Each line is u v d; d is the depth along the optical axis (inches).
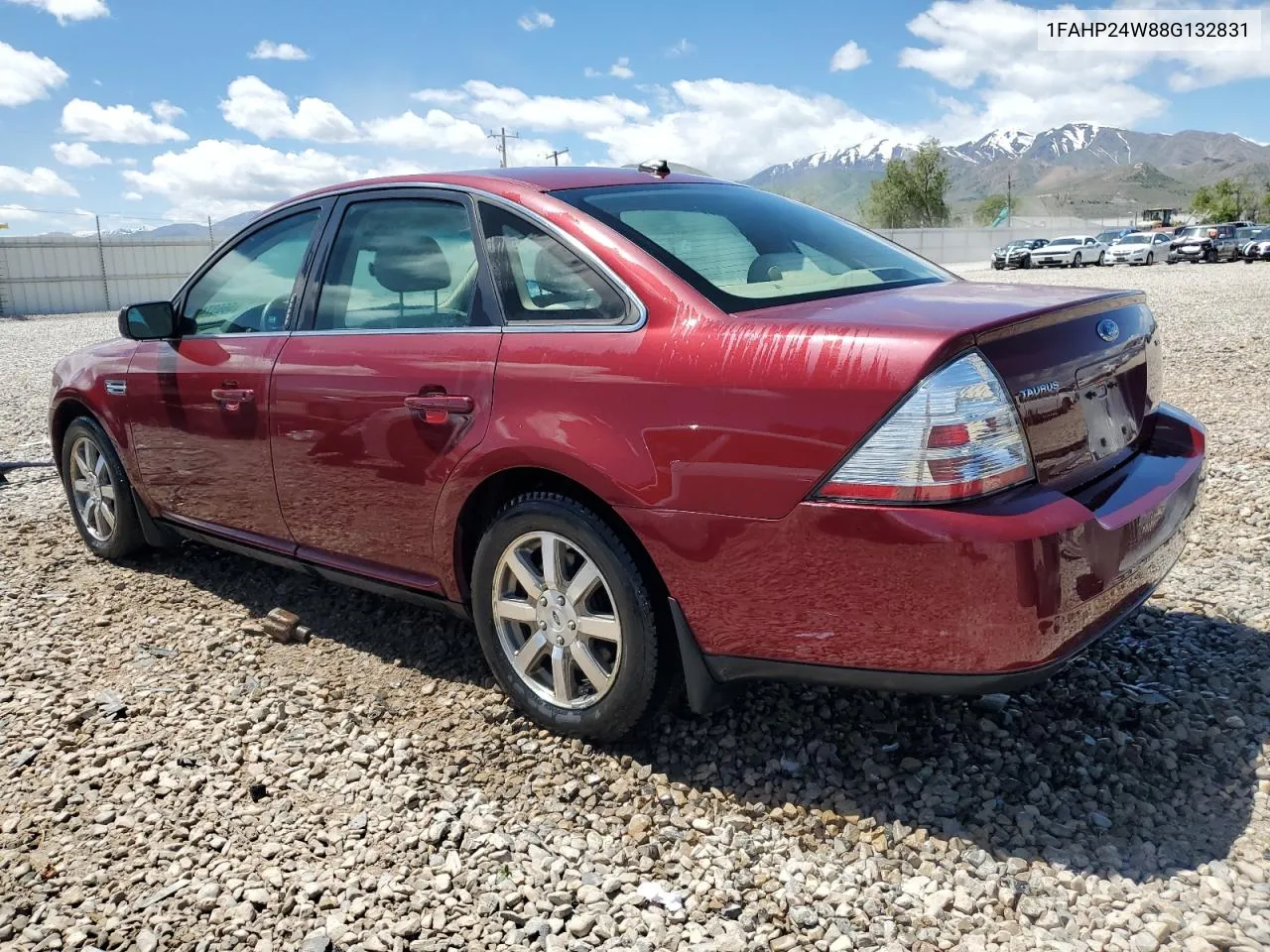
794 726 120.0
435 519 124.8
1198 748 111.7
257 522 153.0
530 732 122.3
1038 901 89.2
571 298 113.2
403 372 125.2
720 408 98.0
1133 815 100.5
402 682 138.6
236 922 90.7
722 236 120.0
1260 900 87.3
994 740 115.0
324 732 125.2
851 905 90.4
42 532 214.2
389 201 137.4
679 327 103.3
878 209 3949.3
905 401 89.4
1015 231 2800.2
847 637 95.6
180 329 165.8
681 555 102.0
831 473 92.4
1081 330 102.8
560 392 109.4
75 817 108.7
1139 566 102.2
